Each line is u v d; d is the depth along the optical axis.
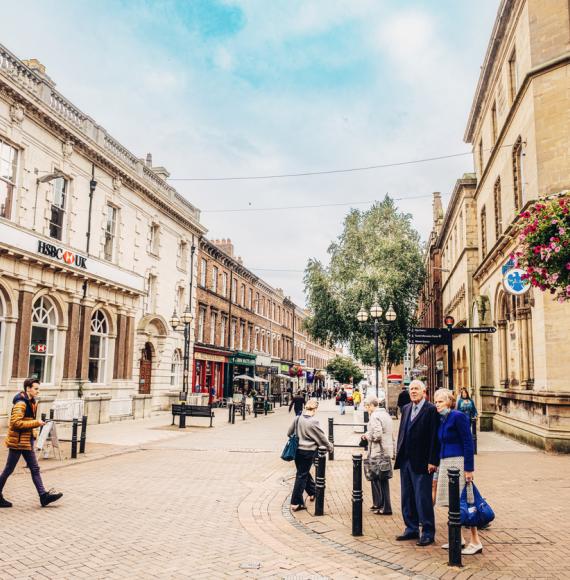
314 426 7.73
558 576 5.12
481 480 9.74
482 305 21.02
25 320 17.09
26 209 17.55
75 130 19.62
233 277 40.44
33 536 6.18
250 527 6.74
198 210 32.53
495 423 19.66
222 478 10.02
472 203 24.30
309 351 74.12
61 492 8.22
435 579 5.05
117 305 22.86
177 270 29.47
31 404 7.74
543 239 7.32
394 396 28.39
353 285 32.41
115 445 14.09
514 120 16.28
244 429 19.72
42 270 17.92
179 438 16.20
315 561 5.52
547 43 14.26
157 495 8.47
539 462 11.77
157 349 26.62
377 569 5.31
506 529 6.66
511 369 17.61
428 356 45.94
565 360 13.22
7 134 16.66
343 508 7.89
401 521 7.17
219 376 36.94
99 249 21.78
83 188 20.77
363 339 34.19
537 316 14.15
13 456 7.52
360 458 6.61
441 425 6.06
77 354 20.12
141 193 25.16
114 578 4.95
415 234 34.38
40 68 19.94
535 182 14.09
